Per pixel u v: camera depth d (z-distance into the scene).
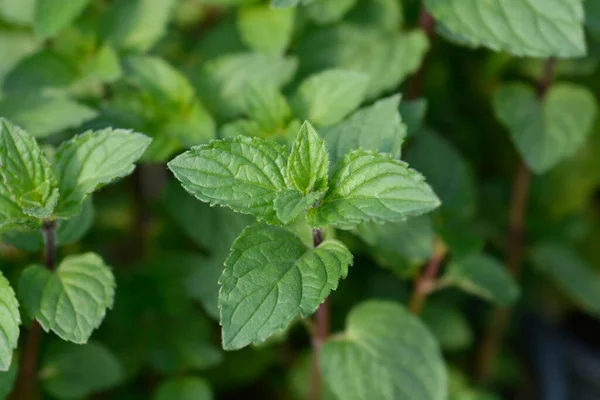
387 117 0.47
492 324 0.62
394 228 0.49
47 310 0.46
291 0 0.48
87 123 0.52
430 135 0.54
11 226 0.46
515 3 0.50
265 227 0.45
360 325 0.49
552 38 0.50
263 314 0.44
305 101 0.50
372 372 0.49
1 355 0.45
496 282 0.52
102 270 0.46
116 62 0.54
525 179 0.58
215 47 0.57
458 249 0.52
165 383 0.55
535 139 0.54
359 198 0.44
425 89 0.61
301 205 0.44
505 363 0.66
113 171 0.46
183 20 0.62
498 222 0.62
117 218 0.61
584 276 0.60
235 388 0.64
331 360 0.49
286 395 0.63
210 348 0.56
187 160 0.44
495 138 0.65
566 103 0.55
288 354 0.62
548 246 0.60
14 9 0.56
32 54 0.54
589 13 0.54
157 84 0.52
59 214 0.45
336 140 0.47
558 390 0.64
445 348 0.59
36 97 0.51
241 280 0.44
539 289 0.70
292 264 0.45
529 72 0.56
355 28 0.55
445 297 0.62
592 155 0.62
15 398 0.51
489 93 0.61
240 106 0.53
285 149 0.45
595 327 0.70
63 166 0.46
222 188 0.44
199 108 0.52
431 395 0.49
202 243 0.52
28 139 0.45
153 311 0.56
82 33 0.55
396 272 0.53
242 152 0.45
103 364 0.51
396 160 0.44
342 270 0.45
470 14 0.50
